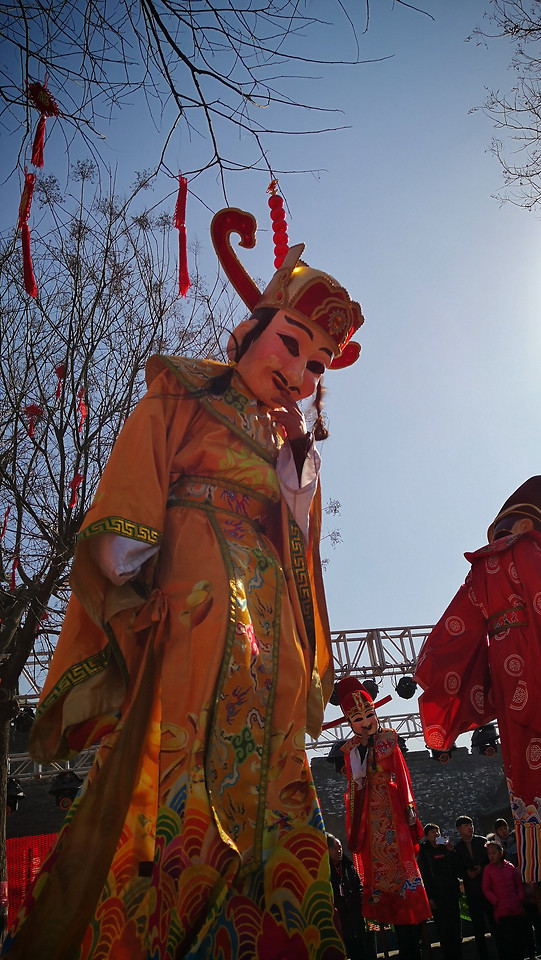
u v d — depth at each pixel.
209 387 3.78
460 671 5.00
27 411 9.85
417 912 6.87
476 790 20.52
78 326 10.27
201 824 2.98
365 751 7.35
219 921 2.96
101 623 3.29
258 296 4.40
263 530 3.81
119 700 3.31
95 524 3.31
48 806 17.22
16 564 10.55
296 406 3.95
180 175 4.72
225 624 3.30
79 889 3.00
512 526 5.07
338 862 7.97
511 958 8.61
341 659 17.92
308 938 3.06
